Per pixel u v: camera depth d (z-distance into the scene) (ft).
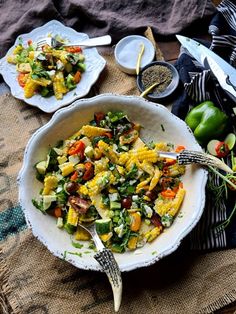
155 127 1.65
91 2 1.88
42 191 1.59
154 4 1.87
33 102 1.76
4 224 1.66
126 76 1.82
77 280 1.61
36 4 1.90
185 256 1.61
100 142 1.60
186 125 1.59
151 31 1.83
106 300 1.59
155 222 1.56
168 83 1.76
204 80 1.69
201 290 1.59
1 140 1.76
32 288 1.61
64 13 1.90
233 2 1.83
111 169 1.60
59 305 1.59
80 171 1.59
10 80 1.80
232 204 1.63
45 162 1.59
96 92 1.81
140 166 1.59
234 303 1.59
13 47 1.84
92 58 1.82
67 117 1.61
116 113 1.64
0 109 1.79
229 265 1.60
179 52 1.83
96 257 1.46
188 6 1.84
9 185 1.71
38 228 1.53
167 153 1.60
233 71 1.71
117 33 1.86
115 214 1.56
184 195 1.58
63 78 1.78
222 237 1.61
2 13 1.91
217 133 1.66
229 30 1.80
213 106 1.66
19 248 1.64
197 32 1.86
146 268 1.61
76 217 1.55
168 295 1.59
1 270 1.62
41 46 1.83
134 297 1.59
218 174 1.55
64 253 1.51
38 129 1.65
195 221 1.50
